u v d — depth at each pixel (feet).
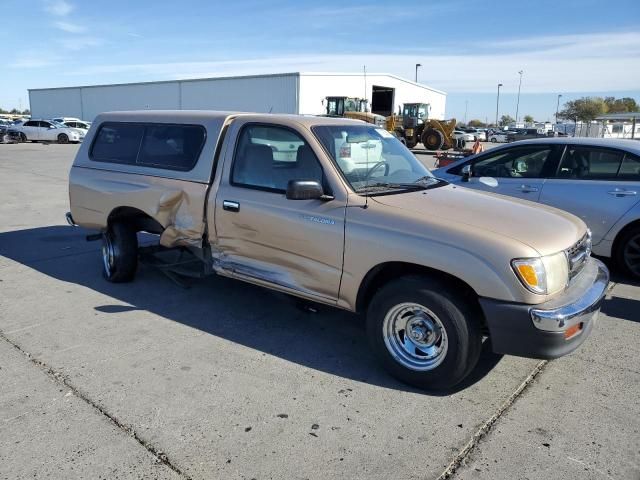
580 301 11.21
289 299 15.08
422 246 11.46
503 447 9.94
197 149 16.05
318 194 12.75
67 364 12.88
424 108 118.52
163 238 16.84
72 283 19.19
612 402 11.55
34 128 115.24
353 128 14.99
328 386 12.11
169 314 16.26
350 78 152.46
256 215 14.15
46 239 26.22
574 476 9.16
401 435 10.28
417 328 11.93
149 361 13.12
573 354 13.88
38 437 9.96
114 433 10.14
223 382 12.16
